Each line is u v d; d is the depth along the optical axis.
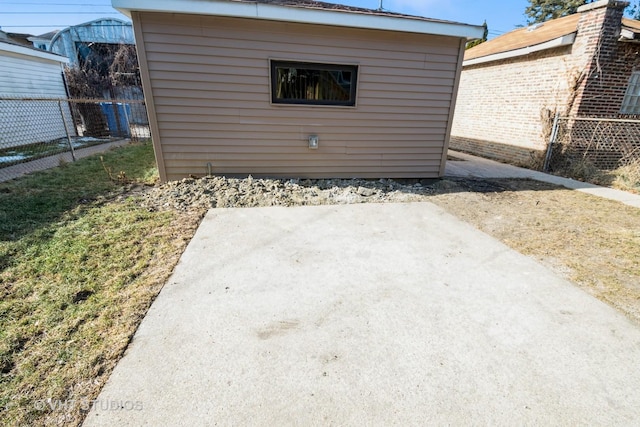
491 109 9.39
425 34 5.04
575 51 6.90
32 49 9.20
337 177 5.56
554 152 7.34
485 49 10.45
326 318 2.12
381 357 1.80
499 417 1.46
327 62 4.88
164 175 4.96
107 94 14.27
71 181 5.20
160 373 1.65
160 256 2.87
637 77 7.05
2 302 2.14
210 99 4.70
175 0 4.04
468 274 2.74
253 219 3.85
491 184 5.94
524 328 2.07
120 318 2.04
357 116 5.28
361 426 1.40
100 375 1.62
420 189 5.44
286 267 2.77
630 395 1.60
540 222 4.00
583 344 1.94
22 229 3.27
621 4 6.35
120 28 14.34
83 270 2.58
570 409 1.51
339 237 3.42
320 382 1.63
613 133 7.28
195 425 1.38
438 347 1.89
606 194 5.39
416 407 1.50
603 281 2.65
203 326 2.01
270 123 5.00
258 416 1.43
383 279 2.62
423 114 5.53
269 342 1.89
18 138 8.83
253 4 4.21
